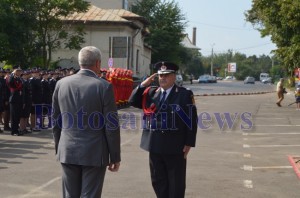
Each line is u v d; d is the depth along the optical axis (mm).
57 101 5129
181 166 6012
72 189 5004
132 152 11477
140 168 9523
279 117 22219
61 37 31266
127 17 43844
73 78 5031
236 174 9203
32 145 12266
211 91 49781
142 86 6145
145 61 53344
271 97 40156
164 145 5906
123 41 25703
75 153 4887
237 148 12586
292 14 23781
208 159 10773
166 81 5977
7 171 9031
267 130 17000
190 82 73875
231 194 7641
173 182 5996
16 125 14109
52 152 11258
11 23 26547
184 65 79188
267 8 27484
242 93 45906
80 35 33938
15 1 27266
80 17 40219
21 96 14023
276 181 8648
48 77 15852
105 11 42375
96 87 4926
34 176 8641
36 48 29797
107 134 4930
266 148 12664
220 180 8633
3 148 11734
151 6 61344
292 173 9375
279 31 27953
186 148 5938
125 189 7789
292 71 30406
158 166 6055
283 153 11836
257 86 72000
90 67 5051
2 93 14734
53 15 30000
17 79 13914
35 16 28500
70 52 39406
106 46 40844
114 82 23641
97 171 4949
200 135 15180
